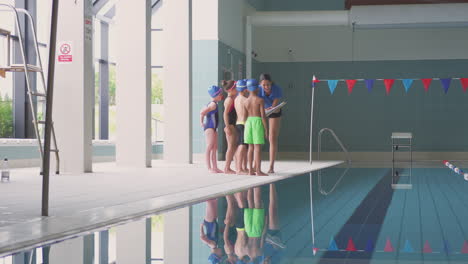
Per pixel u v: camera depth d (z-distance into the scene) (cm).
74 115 868
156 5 1552
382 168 1130
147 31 1077
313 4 1853
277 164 1266
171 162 1212
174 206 440
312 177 821
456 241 275
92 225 329
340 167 1174
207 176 786
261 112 815
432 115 1772
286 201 480
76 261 228
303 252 244
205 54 1355
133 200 472
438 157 1766
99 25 1411
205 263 220
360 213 395
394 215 385
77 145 867
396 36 1792
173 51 1207
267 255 236
